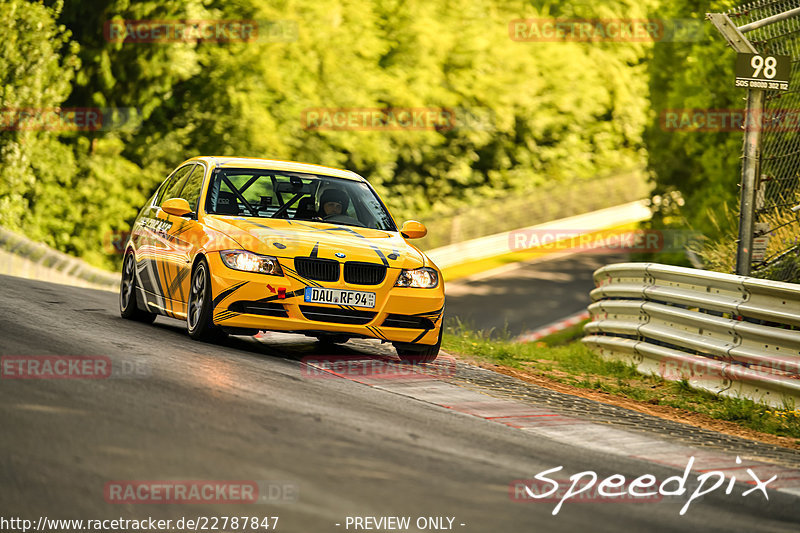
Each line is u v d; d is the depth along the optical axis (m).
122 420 19.06
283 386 24.88
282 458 17.89
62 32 96.25
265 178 34.69
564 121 162.25
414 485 17.36
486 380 31.00
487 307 101.69
